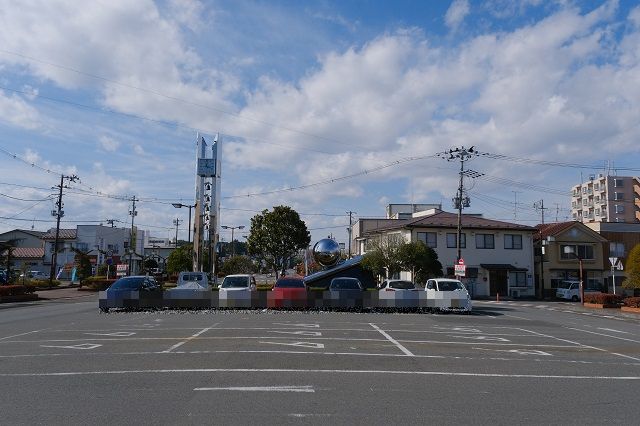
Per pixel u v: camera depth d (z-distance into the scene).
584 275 54.31
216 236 45.62
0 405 7.39
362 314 24.11
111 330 16.27
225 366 10.29
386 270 40.47
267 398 7.84
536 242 55.16
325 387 8.64
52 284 48.62
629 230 57.09
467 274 49.97
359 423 6.67
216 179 46.03
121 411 7.08
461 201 42.00
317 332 16.17
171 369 9.96
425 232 49.69
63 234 78.44
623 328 21.86
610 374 10.52
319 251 41.94
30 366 10.26
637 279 33.16
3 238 82.56
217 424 6.51
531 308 34.56
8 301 33.62
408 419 6.90
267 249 50.09
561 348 14.35
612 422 7.00
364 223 63.91
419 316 23.98
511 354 12.89
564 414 7.36
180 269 62.06
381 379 9.41
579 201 98.81
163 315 22.17
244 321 19.39
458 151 42.34
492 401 8.00
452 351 13.03
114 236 83.62
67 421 6.63
